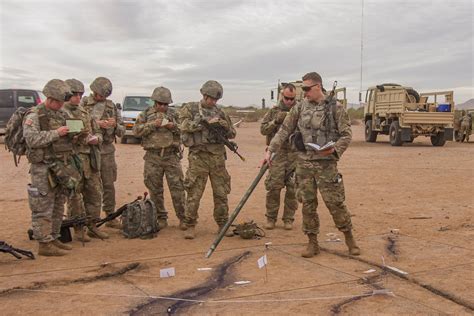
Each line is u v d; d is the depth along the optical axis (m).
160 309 4.32
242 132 35.09
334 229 7.32
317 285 4.89
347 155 18.66
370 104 26.59
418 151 20.52
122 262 5.71
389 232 7.07
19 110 5.88
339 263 5.63
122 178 12.48
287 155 7.19
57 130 5.76
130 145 22.12
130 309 4.33
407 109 23.16
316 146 5.52
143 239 6.83
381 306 4.35
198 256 5.96
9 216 8.26
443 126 23.22
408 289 4.79
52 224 6.15
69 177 5.96
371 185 11.47
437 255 5.88
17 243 6.61
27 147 5.86
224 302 4.47
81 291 4.79
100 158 7.34
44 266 5.58
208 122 6.71
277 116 7.27
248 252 6.11
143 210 6.85
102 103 7.34
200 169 6.81
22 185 11.48
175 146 7.38
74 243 6.64
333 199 5.71
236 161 16.28
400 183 11.74
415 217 8.04
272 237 6.91
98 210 6.92
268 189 7.28
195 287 4.88
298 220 7.98
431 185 11.43
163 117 7.29
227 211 7.03
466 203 9.22
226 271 5.37
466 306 4.35
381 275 5.19
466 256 5.83
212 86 6.73
